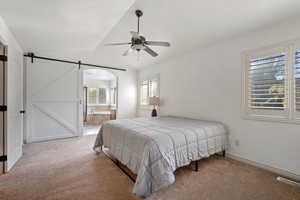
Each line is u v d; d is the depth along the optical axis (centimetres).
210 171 231
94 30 262
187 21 256
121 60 482
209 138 249
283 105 221
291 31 213
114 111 707
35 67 388
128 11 243
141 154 190
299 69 206
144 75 537
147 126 258
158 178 173
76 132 445
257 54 248
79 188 187
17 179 206
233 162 264
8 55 237
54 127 414
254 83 253
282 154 221
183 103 387
